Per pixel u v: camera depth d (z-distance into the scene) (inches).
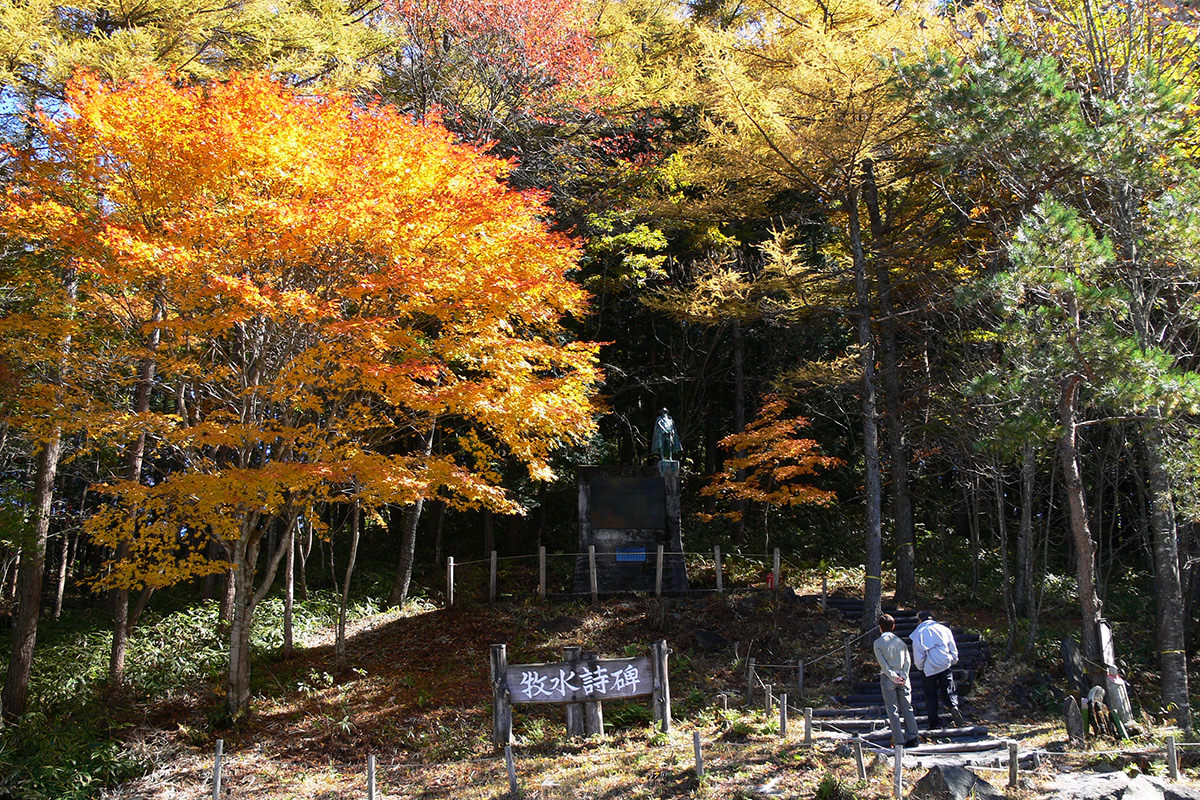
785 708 407.2
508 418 437.1
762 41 618.8
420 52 747.4
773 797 315.0
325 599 724.0
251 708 491.5
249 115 403.5
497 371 436.8
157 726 470.9
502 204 437.7
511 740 430.3
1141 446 635.5
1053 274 377.4
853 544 925.2
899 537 685.9
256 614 652.1
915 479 904.9
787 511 996.6
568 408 457.7
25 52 450.0
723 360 1004.6
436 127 485.1
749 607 645.3
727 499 935.0
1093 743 377.4
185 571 435.8
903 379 775.1
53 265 460.8
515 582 782.5
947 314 658.8
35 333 425.7
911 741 370.6
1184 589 635.5
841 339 974.4
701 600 664.4
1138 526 831.7
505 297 424.5
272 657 586.9
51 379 452.4
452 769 406.0
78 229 374.0
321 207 382.9
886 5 647.8
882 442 786.2
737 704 500.4
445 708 494.9
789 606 654.5
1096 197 522.0
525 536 1010.1
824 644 595.2
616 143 882.8
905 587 676.1
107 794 395.9
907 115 543.5
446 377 496.4
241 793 394.6
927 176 674.2
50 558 886.4
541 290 446.3
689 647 591.5
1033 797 295.1
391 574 843.4
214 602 676.7
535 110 807.7
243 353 445.7
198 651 585.3
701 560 821.2
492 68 754.8
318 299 411.5
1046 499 871.1
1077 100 423.5
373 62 692.1
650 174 858.8
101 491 424.8
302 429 424.8
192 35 549.0
